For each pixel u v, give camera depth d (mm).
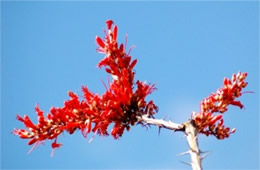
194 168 993
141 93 1080
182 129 1016
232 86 1060
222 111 1057
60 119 1075
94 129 1073
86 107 1079
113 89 1076
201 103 1063
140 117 1070
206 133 1069
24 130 1078
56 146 1076
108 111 1063
